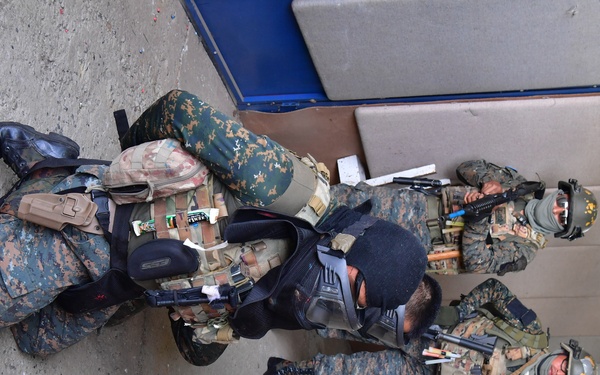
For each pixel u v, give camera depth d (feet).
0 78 5.67
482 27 7.70
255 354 10.46
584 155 9.01
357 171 10.17
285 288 4.02
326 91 9.23
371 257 3.90
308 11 8.00
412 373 8.27
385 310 3.98
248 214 4.09
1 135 5.17
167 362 7.86
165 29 8.43
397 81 8.74
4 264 4.25
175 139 4.18
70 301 4.61
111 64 7.39
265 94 9.84
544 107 8.55
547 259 11.14
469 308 8.52
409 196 8.88
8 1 5.73
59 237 4.35
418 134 9.37
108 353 6.61
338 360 8.22
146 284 4.33
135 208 4.26
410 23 7.85
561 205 8.18
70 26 6.63
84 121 6.95
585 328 12.14
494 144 9.21
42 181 4.75
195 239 4.11
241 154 3.97
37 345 5.11
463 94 8.86
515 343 8.27
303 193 4.16
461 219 8.55
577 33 7.52
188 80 9.05
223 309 4.21
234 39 9.09
